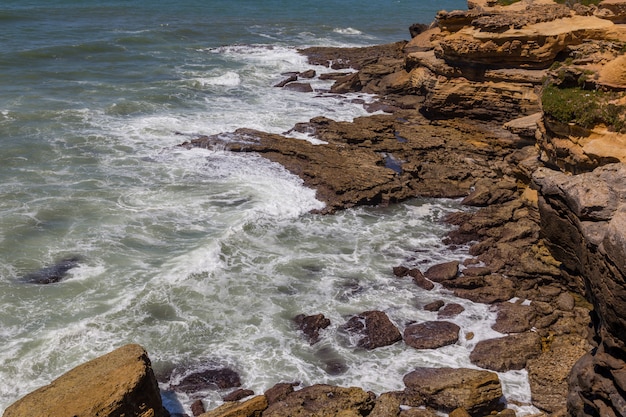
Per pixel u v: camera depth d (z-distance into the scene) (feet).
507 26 129.59
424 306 77.61
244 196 103.91
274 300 77.92
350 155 119.03
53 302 74.64
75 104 144.77
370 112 153.17
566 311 76.74
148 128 131.95
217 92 165.48
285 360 67.72
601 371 45.57
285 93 168.35
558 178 54.54
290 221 97.96
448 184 111.96
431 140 129.18
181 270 81.35
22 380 62.80
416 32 221.05
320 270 85.10
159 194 103.35
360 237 94.79
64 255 84.07
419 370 65.98
